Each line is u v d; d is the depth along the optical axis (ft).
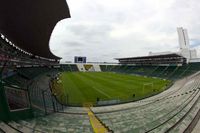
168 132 36.83
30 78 100.22
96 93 111.04
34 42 130.62
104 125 45.21
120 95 106.73
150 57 279.08
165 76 209.56
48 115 53.36
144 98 100.32
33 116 45.29
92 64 388.57
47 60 280.92
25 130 32.04
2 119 32.04
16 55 112.68
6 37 102.63
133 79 193.26
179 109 53.93
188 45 311.68
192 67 213.66
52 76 170.91
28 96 45.60
